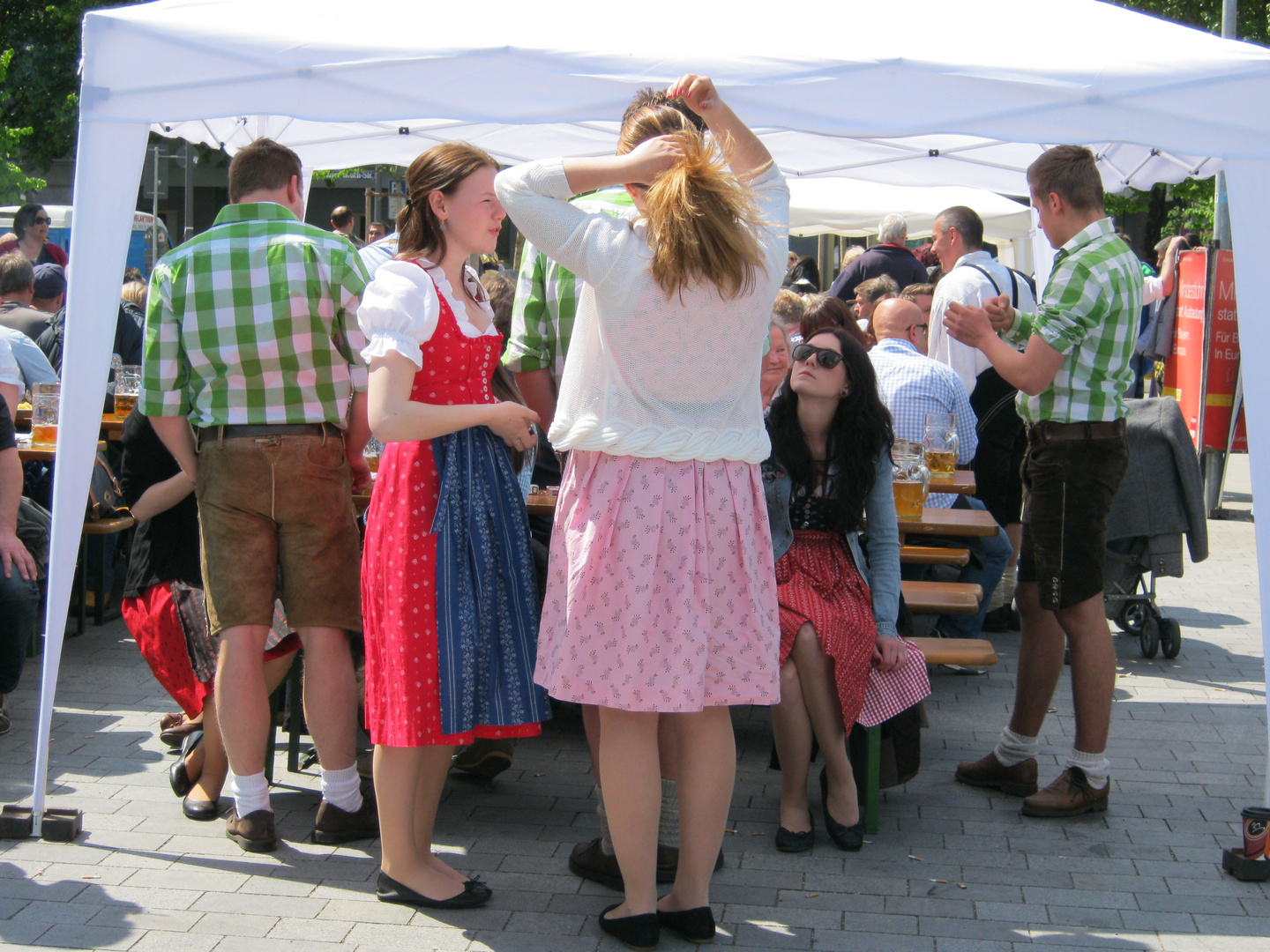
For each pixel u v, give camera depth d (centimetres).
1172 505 572
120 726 456
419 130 650
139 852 342
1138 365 1214
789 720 351
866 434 357
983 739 464
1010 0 400
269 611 341
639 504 271
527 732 300
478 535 295
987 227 989
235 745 340
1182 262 973
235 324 327
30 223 910
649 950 291
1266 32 1709
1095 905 322
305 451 332
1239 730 477
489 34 349
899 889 330
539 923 305
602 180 262
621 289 261
